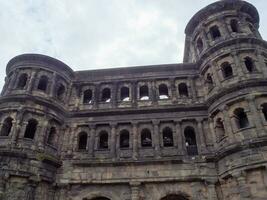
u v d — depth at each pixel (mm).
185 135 37219
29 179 30312
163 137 37438
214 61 36719
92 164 33562
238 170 28719
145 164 32969
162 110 36719
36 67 38125
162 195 31312
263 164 27719
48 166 32562
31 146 32156
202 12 41281
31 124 35000
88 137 36031
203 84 38219
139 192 31656
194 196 30844
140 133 35812
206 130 34906
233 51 35688
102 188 32500
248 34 37406
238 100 32125
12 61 39562
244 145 29125
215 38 39656
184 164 32625
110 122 36719
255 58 35094
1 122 33500
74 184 32781
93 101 39156
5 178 29344
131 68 41062
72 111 38125
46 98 36000
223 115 32625
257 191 27203
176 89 38906
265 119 30938
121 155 34188
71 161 34219
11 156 30703
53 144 34750
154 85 39625
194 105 36375
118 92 39719
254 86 32219
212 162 32281
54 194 32312
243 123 32125
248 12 40969
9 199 28766
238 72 33969
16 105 34219
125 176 32438
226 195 29828
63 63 40062
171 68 40594
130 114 37062
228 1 40062
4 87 38344
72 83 41156
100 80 40969
